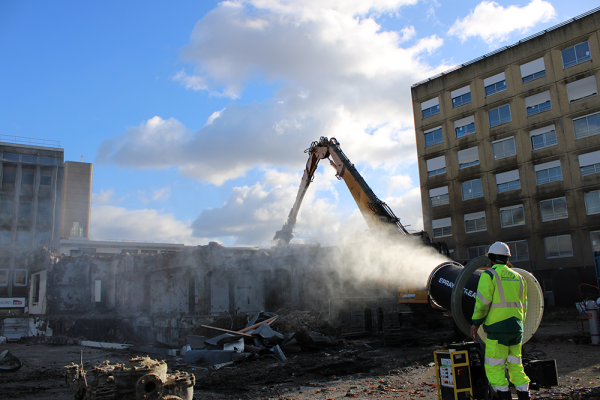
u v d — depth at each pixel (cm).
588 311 1184
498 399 463
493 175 3344
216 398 773
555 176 3042
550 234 3002
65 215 7612
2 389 931
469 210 3450
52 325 2812
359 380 861
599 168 2853
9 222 5641
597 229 2811
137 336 2467
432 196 3712
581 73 2973
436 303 708
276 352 1282
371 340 1595
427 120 3800
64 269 3466
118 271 3294
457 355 507
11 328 3091
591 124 2912
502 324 469
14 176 5788
